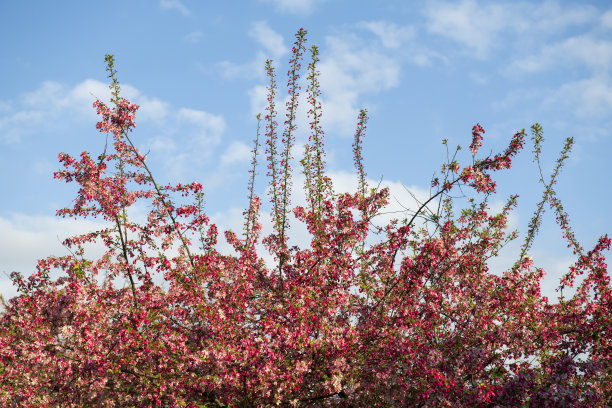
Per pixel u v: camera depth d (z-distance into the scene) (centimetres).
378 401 1135
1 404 1030
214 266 1171
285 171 1366
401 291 1120
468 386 1029
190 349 1071
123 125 1208
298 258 1229
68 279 1110
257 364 949
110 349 1039
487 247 1198
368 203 1241
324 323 1053
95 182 1127
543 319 1181
